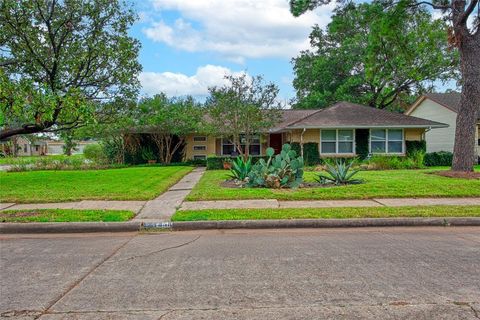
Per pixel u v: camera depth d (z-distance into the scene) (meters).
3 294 4.50
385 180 13.75
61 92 15.20
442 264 5.50
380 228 8.09
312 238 7.20
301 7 17.81
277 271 5.23
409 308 3.99
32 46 15.12
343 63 36.16
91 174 18.83
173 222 8.12
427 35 27.78
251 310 3.99
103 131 24.89
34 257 6.09
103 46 15.48
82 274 5.21
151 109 24.06
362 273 5.12
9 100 13.12
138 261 5.79
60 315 3.92
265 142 27.83
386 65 31.30
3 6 13.80
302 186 13.04
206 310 4.00
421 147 24.03
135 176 17.48
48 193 12.00
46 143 79.69
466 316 3.79
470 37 15.50
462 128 15.65
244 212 8.88
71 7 15.16
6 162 30.14
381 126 23.23
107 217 8.50
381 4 18.02
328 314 3.87
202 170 22.44
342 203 10.10
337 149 23.73
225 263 5.62
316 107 36.62
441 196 10.91
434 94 31.52
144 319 3.82
